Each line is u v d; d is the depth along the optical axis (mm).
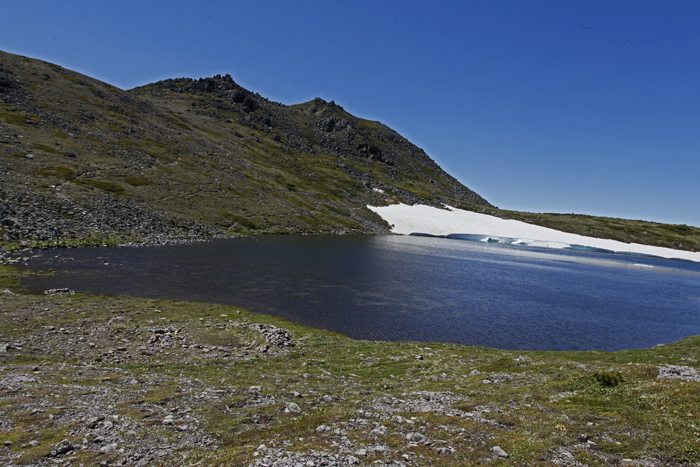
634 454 12242
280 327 36250
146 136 156500
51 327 28453
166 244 81500
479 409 16828
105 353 24672
